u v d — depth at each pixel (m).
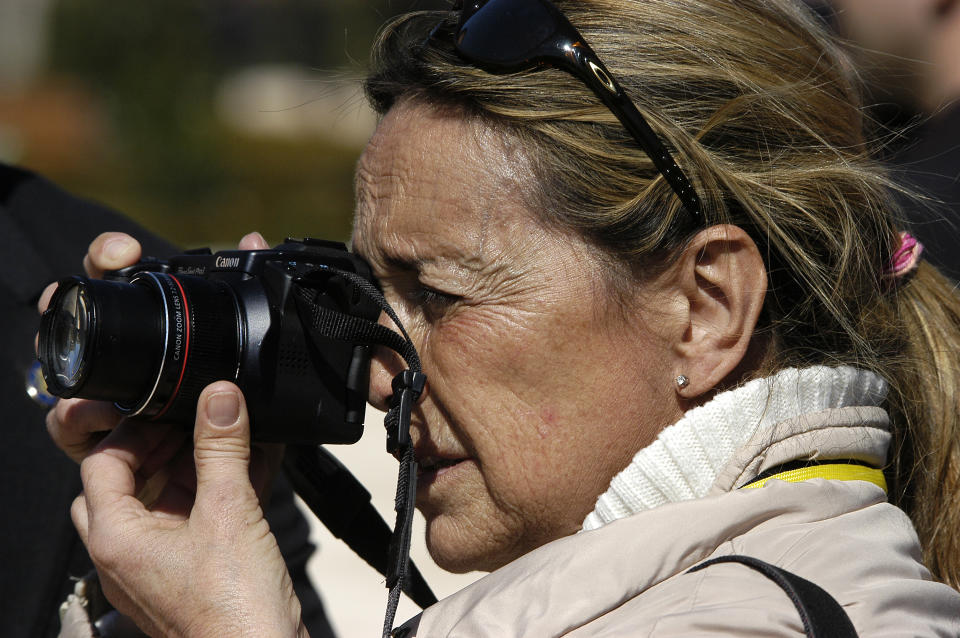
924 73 7.28
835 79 5.33
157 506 5.67
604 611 4.17
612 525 4.35
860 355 5.05
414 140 5.07
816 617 3.75
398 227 5.08
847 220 5.05
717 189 4.83
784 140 5.02
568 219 4.82
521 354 4.83
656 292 4.87
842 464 4.75
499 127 4.91
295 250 5.27
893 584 4.09
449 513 5.11
